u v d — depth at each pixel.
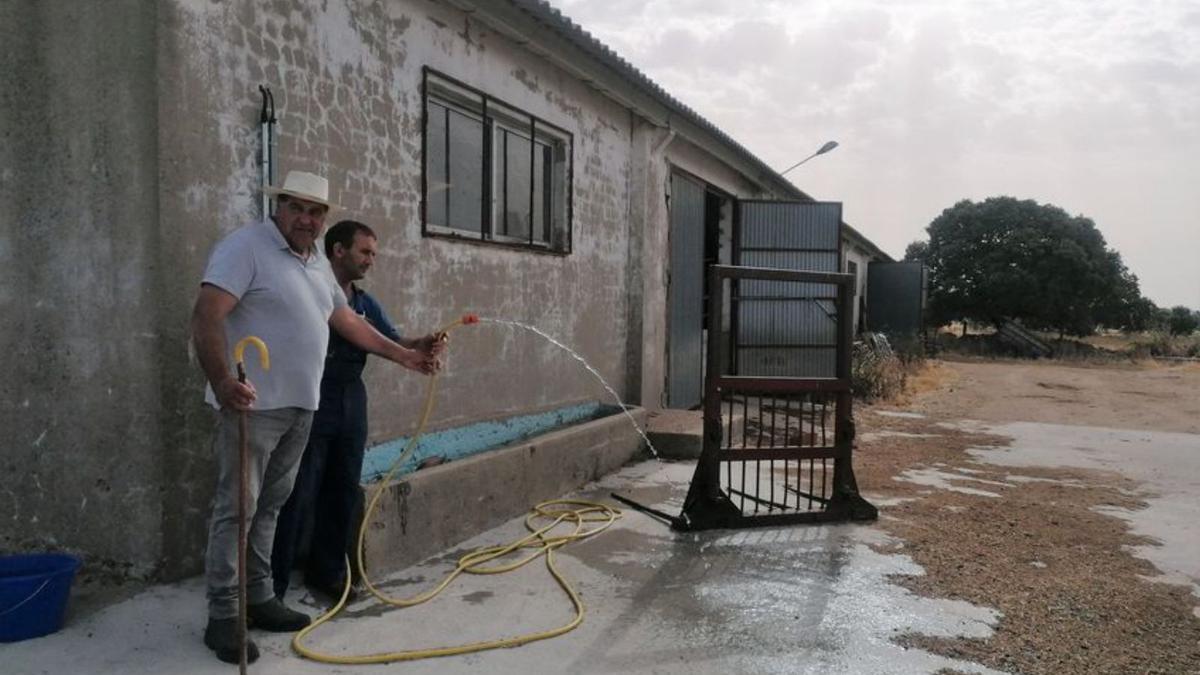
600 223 8.00
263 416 3.17
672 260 9.84
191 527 3.84
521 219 6.83
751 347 11.80
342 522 3.83
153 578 3.74
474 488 4.86
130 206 3.63
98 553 3.82
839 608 4.04
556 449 5.88
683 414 8.57
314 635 3.48
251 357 3.14
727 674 3.30
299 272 3.25
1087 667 3.50
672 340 9.94
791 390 5.49
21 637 3.21
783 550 4.92
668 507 5.79
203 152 3.80
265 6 4.12
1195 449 9.09
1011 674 3.41
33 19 3.69
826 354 12.05
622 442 7.05
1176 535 5.56
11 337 3.83
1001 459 8.27
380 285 5.04
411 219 5.29
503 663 3.31
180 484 3.77
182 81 3.68
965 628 3.85
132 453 3.71
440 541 4.57
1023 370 20.64
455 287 5.77
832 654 3.52
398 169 5.15
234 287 3.03
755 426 9.44
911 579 4.48
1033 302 28.69
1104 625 3.97
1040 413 12.19
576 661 3.36
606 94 7.81
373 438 5.04
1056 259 28.66
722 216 12.14
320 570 3.85
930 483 6.98
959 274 30.50
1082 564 4.88
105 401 3.73
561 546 4.84
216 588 3.17
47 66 3.70
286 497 3.45
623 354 8.67
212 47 3.83
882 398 13.20
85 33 3.63
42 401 3.82
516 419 6.58
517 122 6.57
